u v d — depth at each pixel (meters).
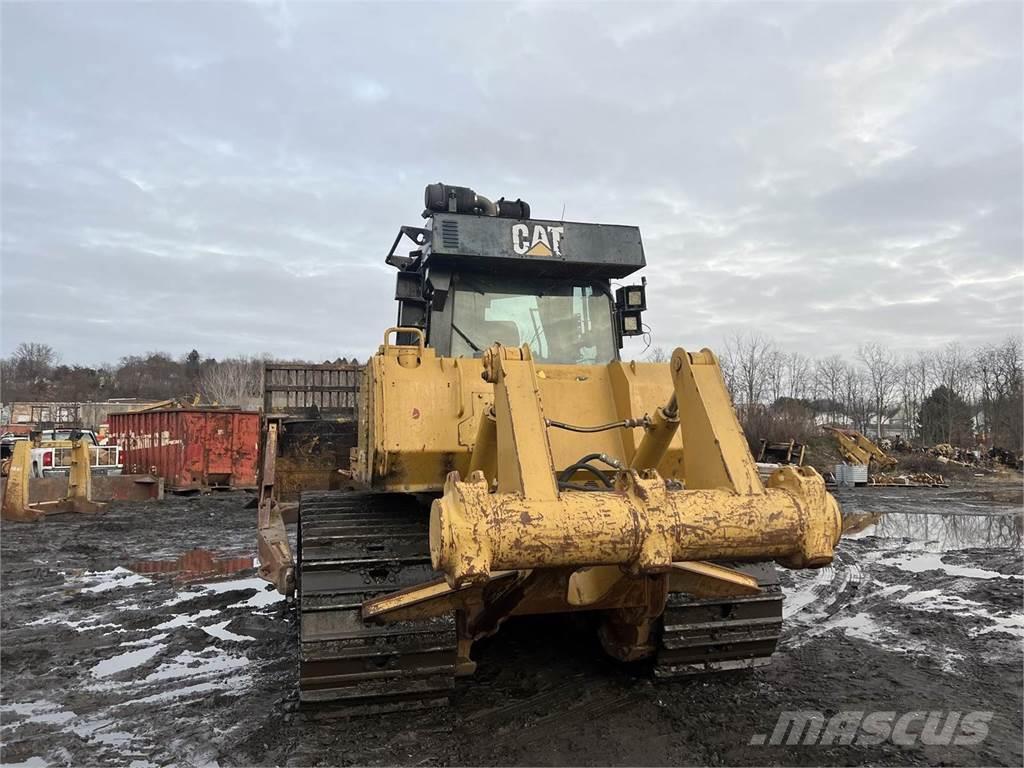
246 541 11.79
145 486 16.94
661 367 4.68
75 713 4.57
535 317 5.65
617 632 4.65
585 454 4.40
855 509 17.41
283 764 3.73
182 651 5.83
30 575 9.12
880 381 54.03
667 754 3.80
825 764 3.73
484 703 4.39
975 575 8.92
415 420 4.11
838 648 5.79
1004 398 48.09
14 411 56.75
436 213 5.30
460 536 2.70
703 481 3.49
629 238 5.63
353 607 3.83
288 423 7.75
